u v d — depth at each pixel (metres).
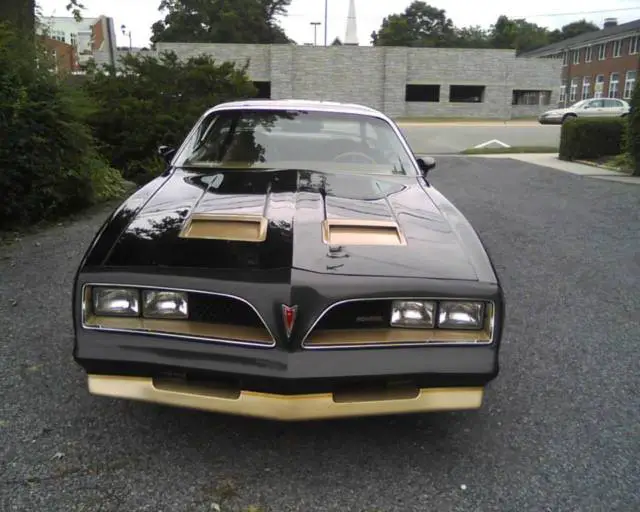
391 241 2.51
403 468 2.41
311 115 4.05
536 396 3.02
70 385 2.96
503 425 2.75
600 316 4.14
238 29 65.25
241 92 10.71
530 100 43.53
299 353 2.14
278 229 2.52
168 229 2.56
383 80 39.88
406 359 2.21
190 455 2.44
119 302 2.27
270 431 2.64
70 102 6.44
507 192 9.50
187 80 10.21
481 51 40.84
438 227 2.71
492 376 2.28
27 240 5.78
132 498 2.16
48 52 6.83
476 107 41.47
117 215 2.78
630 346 3.64
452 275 2.32
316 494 2.23
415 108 40.66
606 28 63.53
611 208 8.05
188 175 3.46
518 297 4.51
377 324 2.27
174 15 65.81
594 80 58.75
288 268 2.24
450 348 2.25
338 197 3.00
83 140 6.81
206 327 2.23
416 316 2.26
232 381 2.22
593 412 2.88
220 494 2.21
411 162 3.81
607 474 2.39
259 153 3.72
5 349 3.33
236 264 2.28
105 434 2.56
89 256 2.39
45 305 4.02
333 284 2.20
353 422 2.74
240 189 3.09
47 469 2.31
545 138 22.50
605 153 14.17
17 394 2.86
